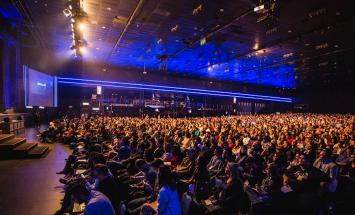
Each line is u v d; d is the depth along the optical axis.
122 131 10.80
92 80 26.42
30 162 8.05
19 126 13.23
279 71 27.08
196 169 5.65
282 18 11.20
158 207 2.93
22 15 11.73
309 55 18.95
